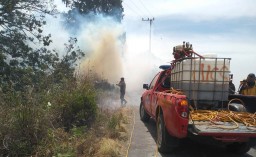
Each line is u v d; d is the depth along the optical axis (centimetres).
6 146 621
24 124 655
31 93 809
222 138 636
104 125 938
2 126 638
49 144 644
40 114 697
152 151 771
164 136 737
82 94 923
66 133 764
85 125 888
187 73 776
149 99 1016
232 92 944
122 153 746
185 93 778
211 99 778
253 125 662
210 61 776
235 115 703
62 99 896
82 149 698
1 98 759
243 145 758
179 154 761
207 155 764
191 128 655
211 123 670
